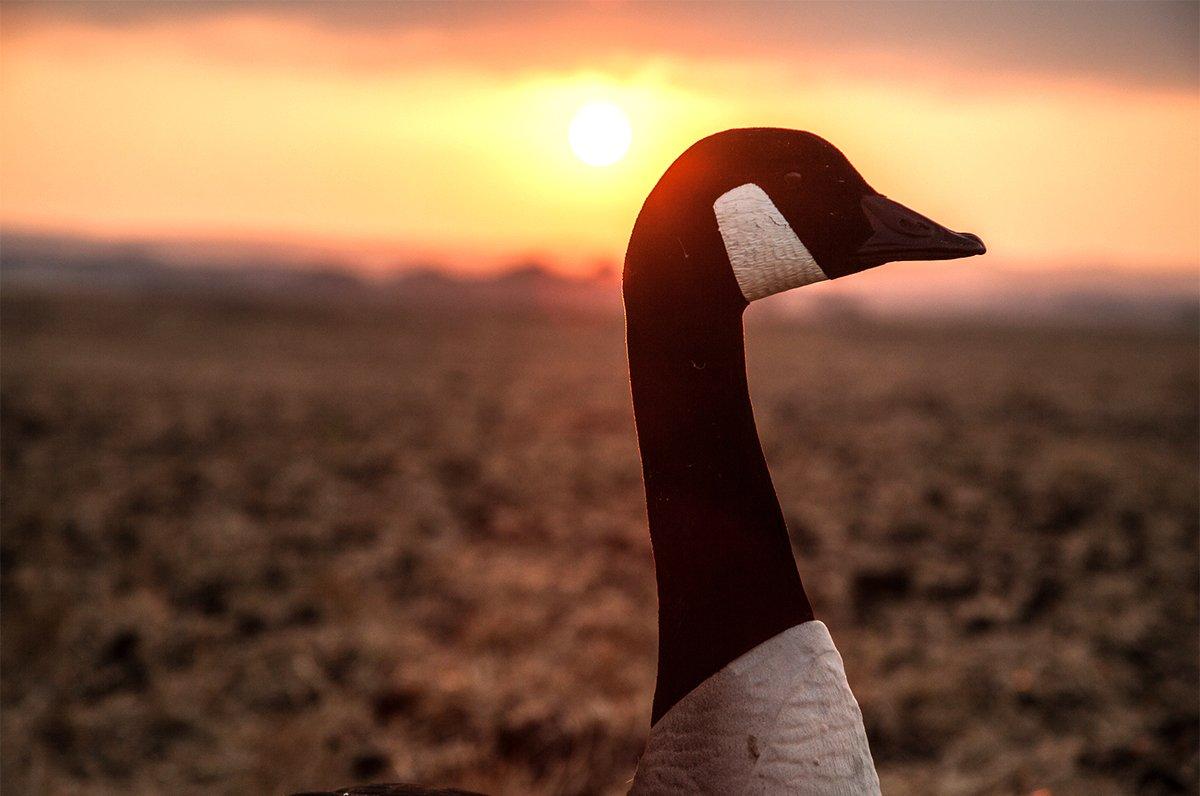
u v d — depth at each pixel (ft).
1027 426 60.44
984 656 22.75
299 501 36.76
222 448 47.03
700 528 6.59
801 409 65.72
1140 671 22.33
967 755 18.61
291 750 18.11
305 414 58.34
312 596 25.93
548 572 28.50
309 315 150.00
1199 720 19.63
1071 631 24.61
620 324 176.65
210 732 19.13
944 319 243.60
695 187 6.76
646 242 6.79
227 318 136.67
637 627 23.94
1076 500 38.96
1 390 62.49
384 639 23.03
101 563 28.63
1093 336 174.19
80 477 39.78
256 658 22.24
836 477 42.60
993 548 31.68
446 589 27.12
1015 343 150.61
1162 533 34.04
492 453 47.50
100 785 17.38
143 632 23.36
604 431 55.98
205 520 33.58
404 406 63.36
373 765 17.79
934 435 55.06
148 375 74.13
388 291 259.39
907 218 6.92
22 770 17.63
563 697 19.80
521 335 140.97
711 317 6.72
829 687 6.37
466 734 18.57
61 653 22.07
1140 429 60.59
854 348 132.98
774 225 6.75
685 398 6.68
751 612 6.47
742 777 6.23
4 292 164.96
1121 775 18.03
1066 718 20.11
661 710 6.65
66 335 105.60
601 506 37.09
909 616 25.79
